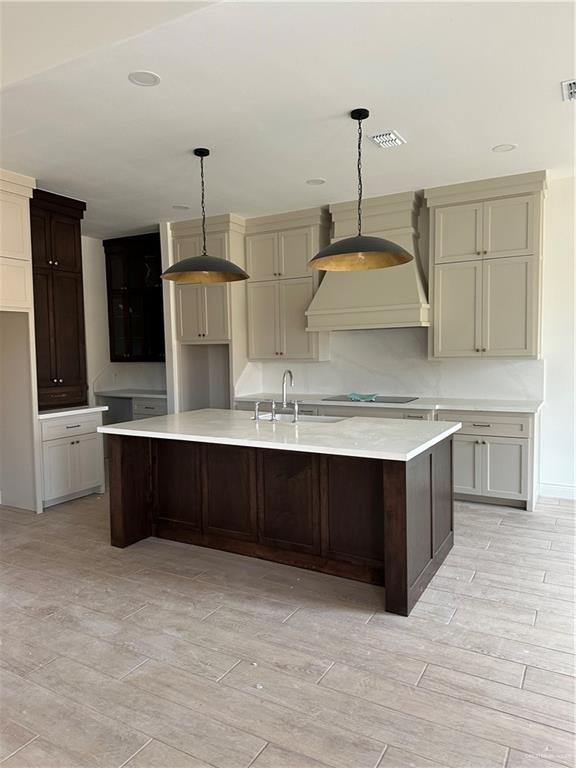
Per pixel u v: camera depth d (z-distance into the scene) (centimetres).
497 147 369
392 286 471
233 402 557
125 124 325
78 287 500
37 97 288
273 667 228
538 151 378
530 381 467
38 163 392
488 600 285
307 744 183
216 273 380
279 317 554
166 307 591
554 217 449
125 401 686
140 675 223
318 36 234
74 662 233
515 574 317
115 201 494
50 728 193
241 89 282
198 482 364
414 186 456
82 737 188
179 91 283
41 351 468
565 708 200
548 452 468
